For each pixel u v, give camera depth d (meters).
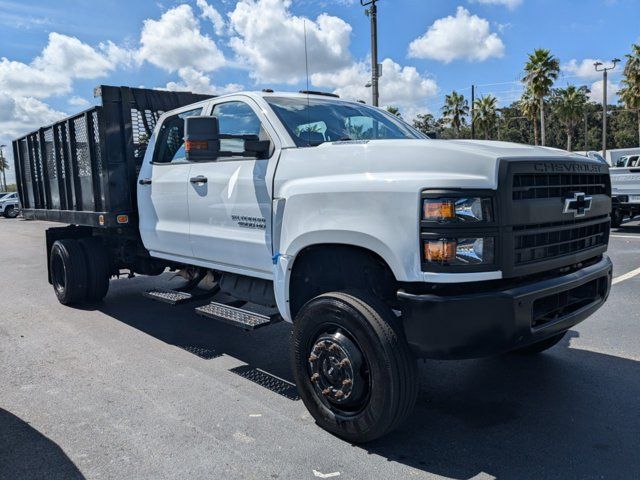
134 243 6.86
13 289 8.80
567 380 4.43
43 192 8.14
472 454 3.33
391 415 3.20
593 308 3.80
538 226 3.30
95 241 7.25
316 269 3.94
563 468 3.15
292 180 3.90
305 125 4.32
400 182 3.17
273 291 4.47
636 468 3.13
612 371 4.60
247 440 3.54
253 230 4.33
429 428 3.68
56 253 7.29
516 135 83.94
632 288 7.61
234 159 4.54
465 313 3.01
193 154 4.04
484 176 3.04
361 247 3.48
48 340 5.81
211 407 4.05
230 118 4.73
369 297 3.35
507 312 3.04
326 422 3.56
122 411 3.99
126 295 8.08
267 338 5.86
